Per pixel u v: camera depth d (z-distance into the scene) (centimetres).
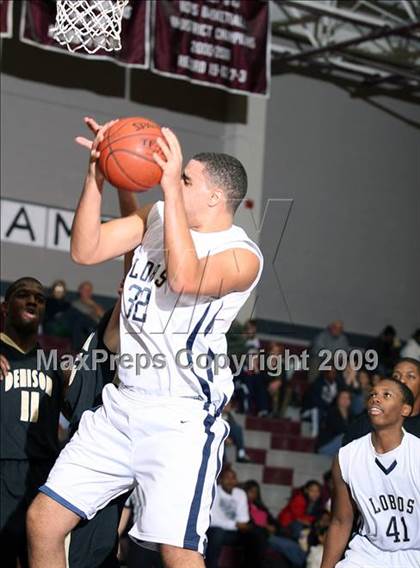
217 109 1566
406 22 1500
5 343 506
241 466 1256
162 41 1302
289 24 1585
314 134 1634
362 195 1677
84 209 341
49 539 349
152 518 341
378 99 1702
